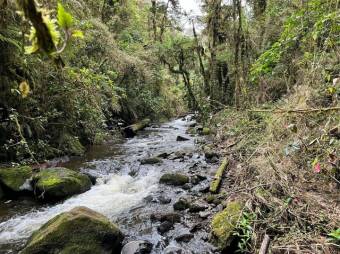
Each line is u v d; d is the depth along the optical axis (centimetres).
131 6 1570
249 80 912
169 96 1923
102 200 507
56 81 723
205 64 1644
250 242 330
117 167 688
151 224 419
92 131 907
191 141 968
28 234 397
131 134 1157
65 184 515
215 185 518
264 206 369
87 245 336
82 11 888
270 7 905
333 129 367
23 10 60
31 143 657
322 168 358
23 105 636
